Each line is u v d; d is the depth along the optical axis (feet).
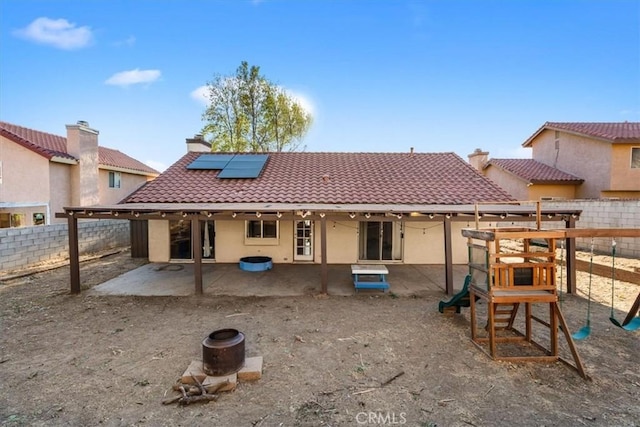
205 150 54.08
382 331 19.62
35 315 22.31
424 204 34.01
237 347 14.16
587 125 68.44
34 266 36.70
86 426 11.14
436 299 26.14
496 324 20.04
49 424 11.25
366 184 39.37
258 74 85.97
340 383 13.89
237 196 35.58
